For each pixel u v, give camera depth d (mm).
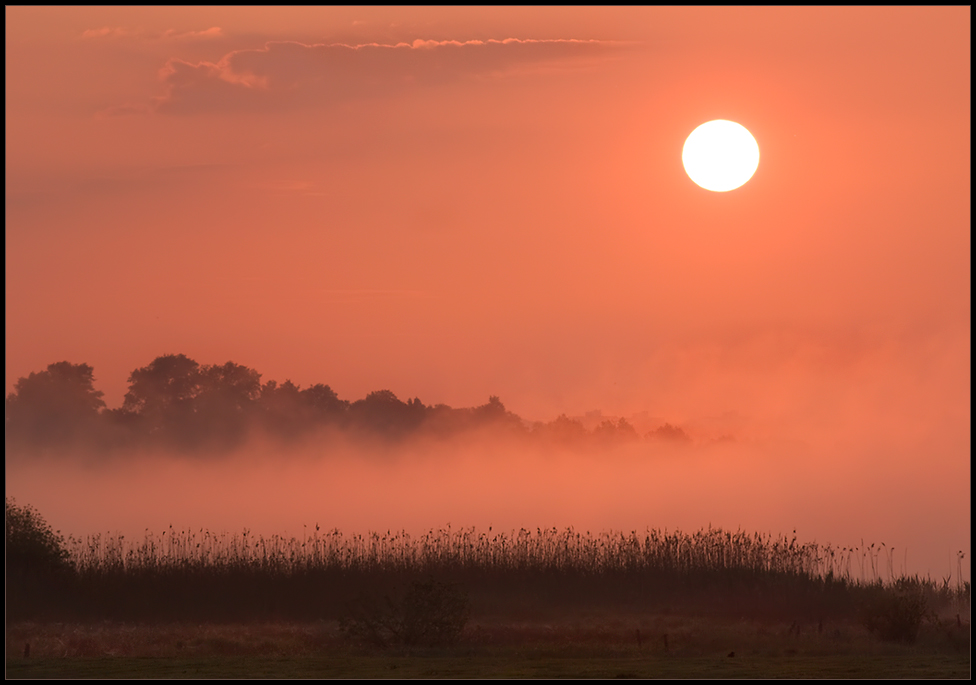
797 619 51312
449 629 43562
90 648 42031
